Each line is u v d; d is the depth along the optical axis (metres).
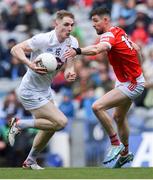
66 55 19.73
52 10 45.19
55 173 18.91
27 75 20.73
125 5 44.16
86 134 31.42
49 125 20.50
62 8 45.53
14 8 44.00
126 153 22.19
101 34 21.52
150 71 37.41
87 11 45.19
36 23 43.31
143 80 21.56
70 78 20.50
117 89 21.34
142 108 35.41
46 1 45.59
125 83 21.30
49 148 31.77
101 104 21.23
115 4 44.53
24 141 31.78
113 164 22.12
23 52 20.11
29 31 43.12
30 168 21.22
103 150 30.75
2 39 42.66
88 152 31.28
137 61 21.44
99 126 30.92
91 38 42.81
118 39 21.03
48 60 19.77
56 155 31.67
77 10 45.41
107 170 19.98
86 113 34.81
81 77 36.62
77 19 44.31
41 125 20.50
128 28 42.03
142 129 33.19
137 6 44.22
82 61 37.44
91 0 45.59
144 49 39.88
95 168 21.31
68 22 20.06
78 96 36.12
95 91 35.66
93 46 20.34
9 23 43.56
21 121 20.55
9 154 31.95
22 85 20.78
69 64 20.55
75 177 17.50
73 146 31.56
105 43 20.56
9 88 38.03
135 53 21.33
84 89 36.16
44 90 20.73
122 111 21.91
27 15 43.47
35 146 21.05
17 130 20.59
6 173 19.09
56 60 20.11
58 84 37.06
